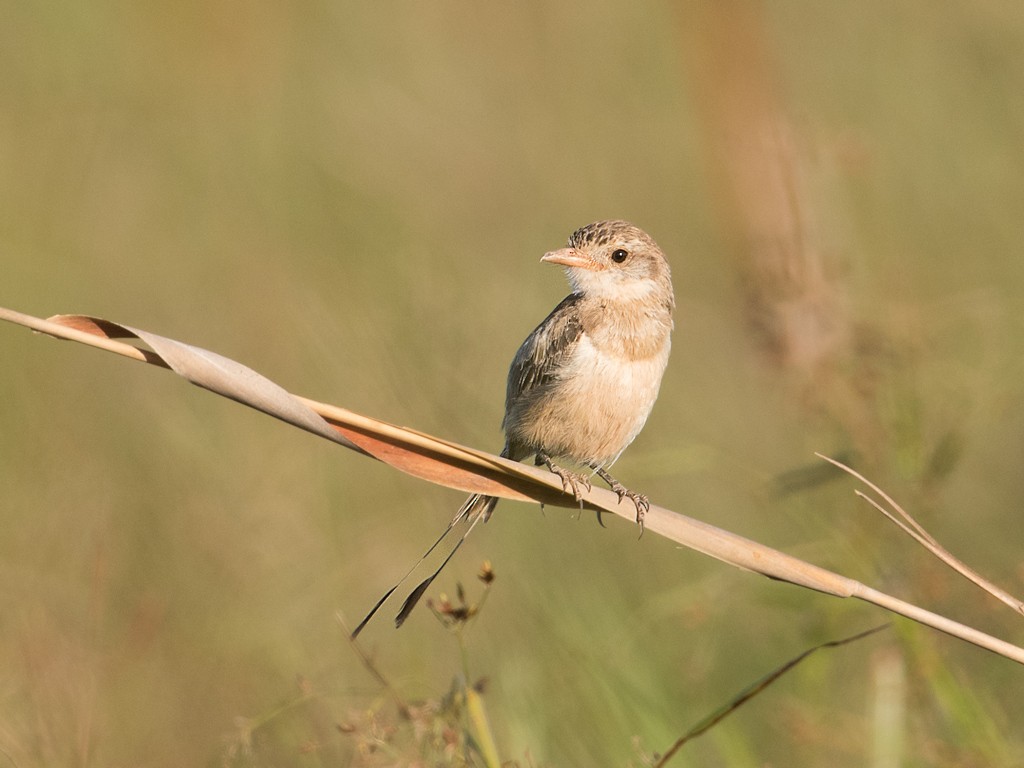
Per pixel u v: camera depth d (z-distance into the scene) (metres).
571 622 10.40
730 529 12.75
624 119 19.44
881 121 17.83
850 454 10.29
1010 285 15.30
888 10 18.78
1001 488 12.41
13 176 18.48
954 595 10.35
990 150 17.45
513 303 14.65
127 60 20.80
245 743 8.73
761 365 11.44
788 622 11.24
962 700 9.30
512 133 19.30
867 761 9.51
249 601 11.50
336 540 12.12
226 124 19.61
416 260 15.32
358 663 10.71
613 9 20.36
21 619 10.09
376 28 21.11
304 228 17.83
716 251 16.05
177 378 14.54
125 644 10.44
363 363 13.15
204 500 12.41
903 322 10.82
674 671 10.53
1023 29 17.94
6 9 20.78
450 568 11.48
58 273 17.06
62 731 9.08
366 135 19.47
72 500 12.19
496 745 9.55
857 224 13.42
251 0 21.61
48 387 14.28
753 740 10.62
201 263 17.30
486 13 20.91
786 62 17.67
